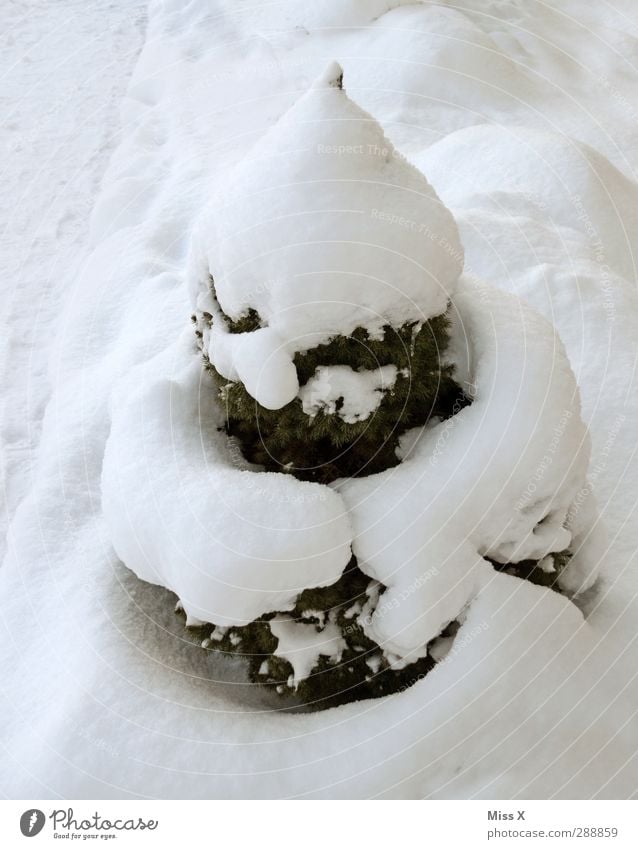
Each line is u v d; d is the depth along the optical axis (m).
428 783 1.45
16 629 1.70
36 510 1.88
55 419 2.11
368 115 1.41
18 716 1.59
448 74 3.18
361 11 3.47
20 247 2.85
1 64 3.96
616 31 4.00
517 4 4.10
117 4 4.50
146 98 3.61
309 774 1.45
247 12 3.83
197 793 1.45
